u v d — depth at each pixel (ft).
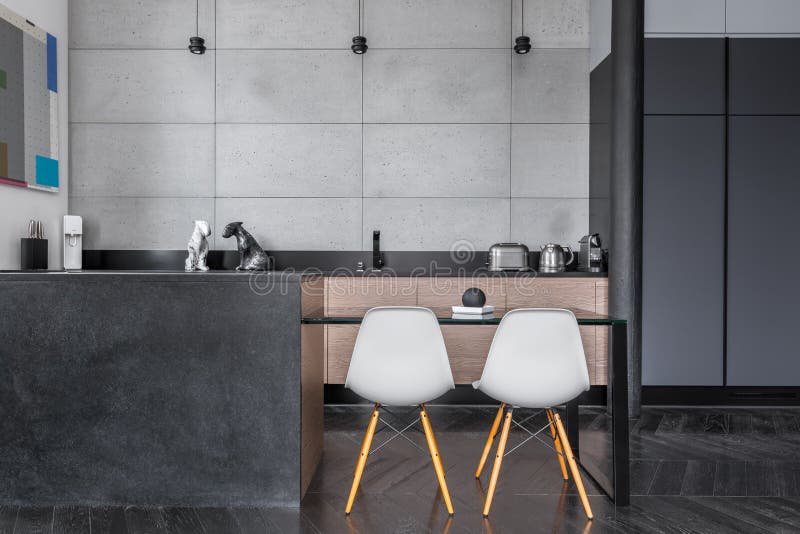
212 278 7.44
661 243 12.60
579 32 14.48
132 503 7.43
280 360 7.43
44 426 7.43
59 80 13.91
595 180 14.03
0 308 7.42
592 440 10.20
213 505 7.40
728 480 8.29
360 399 13.17
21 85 12.08
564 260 13.70
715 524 6.88
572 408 9.18
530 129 14.60
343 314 8.23
